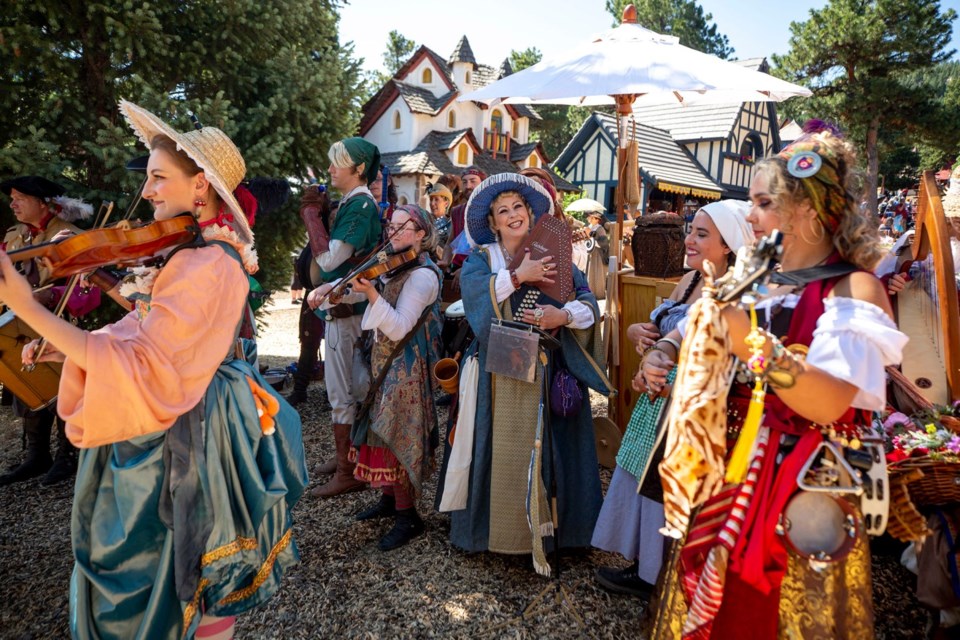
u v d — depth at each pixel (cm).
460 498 276
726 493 144
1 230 500
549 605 252
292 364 590
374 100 2227
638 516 252
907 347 262
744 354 132
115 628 166
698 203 2147
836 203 140
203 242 170
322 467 390
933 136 2169
